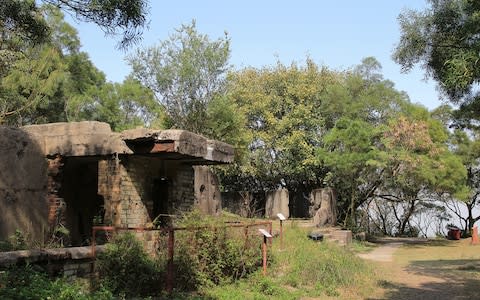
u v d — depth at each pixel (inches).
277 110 1215.6
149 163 463.5
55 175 431.8
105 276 341.4
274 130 1190.9
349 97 1148.5
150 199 462.6
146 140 417.4
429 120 1003.3
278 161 1204.5
